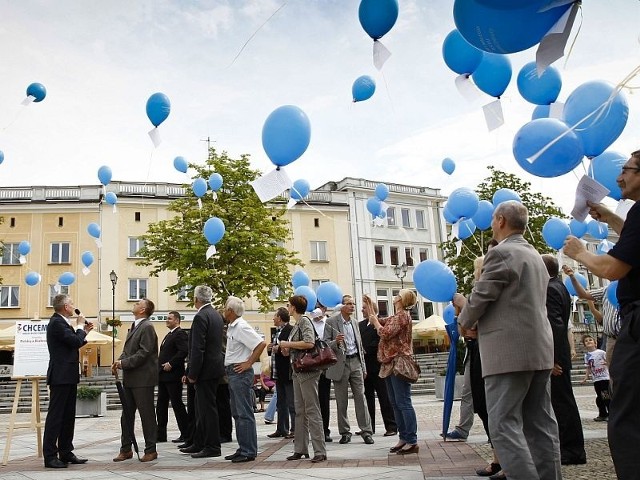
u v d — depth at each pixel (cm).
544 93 604
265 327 3772
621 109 495
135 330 755
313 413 670
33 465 732
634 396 289
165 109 914
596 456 596
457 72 623
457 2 350
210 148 2700
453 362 703
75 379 741
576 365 2531
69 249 3609
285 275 2667
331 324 855
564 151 462
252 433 696
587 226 878
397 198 4388
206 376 741
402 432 693
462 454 666
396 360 694
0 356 3353
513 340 400
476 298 408
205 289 758
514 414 399
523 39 351
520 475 381
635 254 299
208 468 646
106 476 614
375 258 4231
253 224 2589
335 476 556
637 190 320
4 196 3681
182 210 2642
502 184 2798
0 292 3538
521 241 435
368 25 550
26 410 1961
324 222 4084
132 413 746
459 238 977
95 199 3644
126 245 3644
